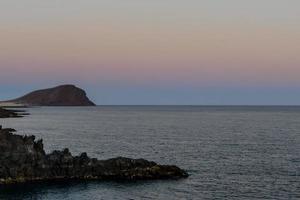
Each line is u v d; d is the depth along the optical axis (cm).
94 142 12925
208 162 9081
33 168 6981
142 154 10319
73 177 7069
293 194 6178
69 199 5862
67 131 16975
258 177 7406
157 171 7344
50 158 7156
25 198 5888
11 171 6844
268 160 9425
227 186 6675
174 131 17538
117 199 5872
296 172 7919
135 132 16862
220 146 12112
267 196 6059
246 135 15850
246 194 6169
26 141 7188
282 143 13050
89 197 5959
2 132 7188
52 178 6994
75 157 7319
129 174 7219
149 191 6294
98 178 7050
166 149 11319
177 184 6756
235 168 8325
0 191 6231
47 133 15875
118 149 11262
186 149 11338
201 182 6938
